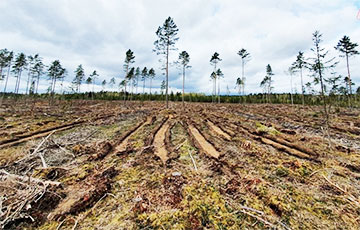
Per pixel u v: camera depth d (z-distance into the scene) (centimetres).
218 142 812
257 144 796
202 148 733
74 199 354
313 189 412
